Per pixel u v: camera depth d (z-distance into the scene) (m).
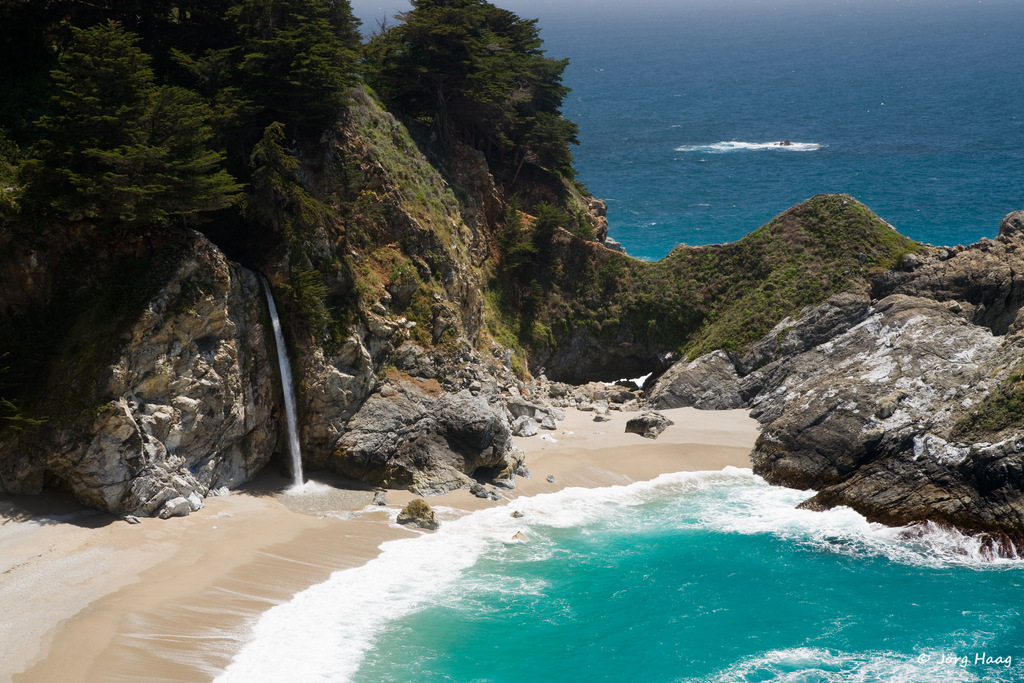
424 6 83.12
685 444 71.69
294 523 55.19
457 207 79.56
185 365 54.88
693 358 83.19
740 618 48.44
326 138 66.62
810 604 49.94
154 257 54.50
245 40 65.19
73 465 51.16
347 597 48.44
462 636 45.59
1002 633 47.16
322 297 61.03
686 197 180.00
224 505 56.22
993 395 60.31
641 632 46.75
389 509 58.50
